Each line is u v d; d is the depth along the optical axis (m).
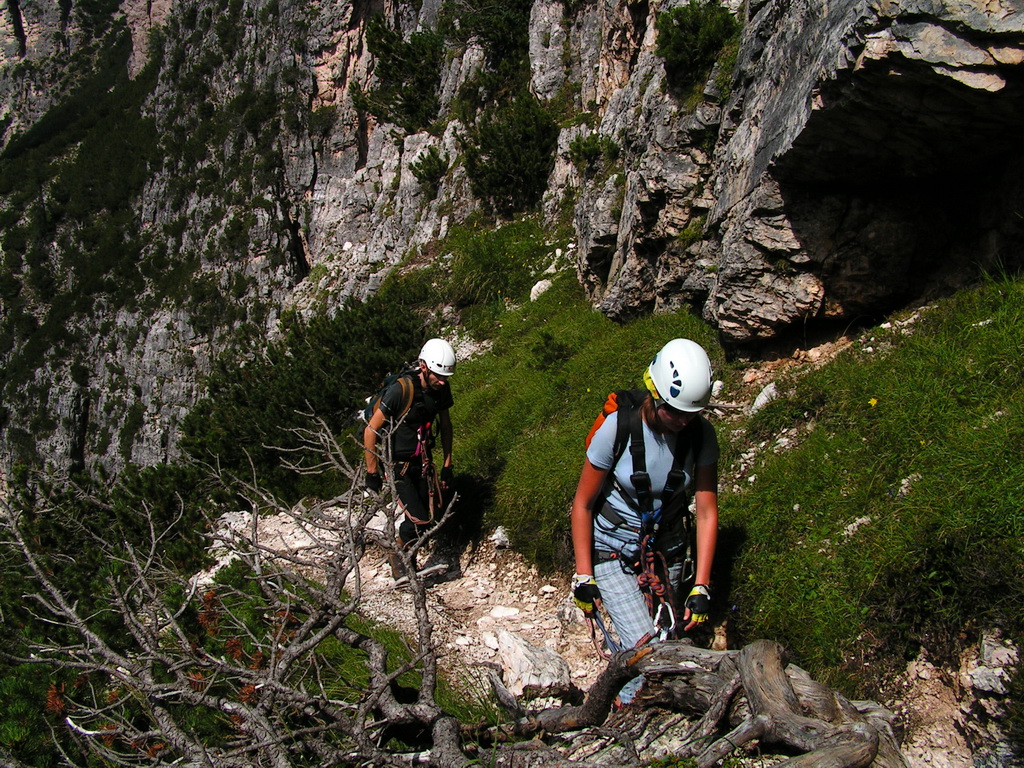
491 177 15.55
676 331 6.84
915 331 4.67
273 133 53.81
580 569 3.16
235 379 12.77
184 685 3.00
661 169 7.24
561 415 6.81
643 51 10.42
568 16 16.23
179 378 53.56
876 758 2.31
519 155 15.33
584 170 11.48
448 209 17.31
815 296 5.37
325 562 3.79
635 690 3.02
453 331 12.43
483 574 5.38
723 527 4.21
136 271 61.84
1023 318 4.05
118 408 58.06
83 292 62.28
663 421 3.01
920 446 3.85
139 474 8.99
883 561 3.36
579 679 4.04
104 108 85.25
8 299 68.81
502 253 13.16
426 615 3.44
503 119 16.50
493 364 10.07
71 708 3.97
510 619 4.76
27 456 60.78
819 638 3.40
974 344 4.15
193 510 7.63
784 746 2.46
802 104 4.68
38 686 4.20
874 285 5.23
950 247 5.03
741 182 5.83
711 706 2.61
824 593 3.51
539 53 16.39
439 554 5.73
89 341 61.53
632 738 2.75
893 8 3.74
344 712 3.19
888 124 4.31
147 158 66.75
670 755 2.49
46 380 61.69
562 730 3.26
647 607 3.16
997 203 4.65
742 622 3.79
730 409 5.41
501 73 19.16
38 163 80.44
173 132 65.50
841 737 2.31
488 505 5.80
